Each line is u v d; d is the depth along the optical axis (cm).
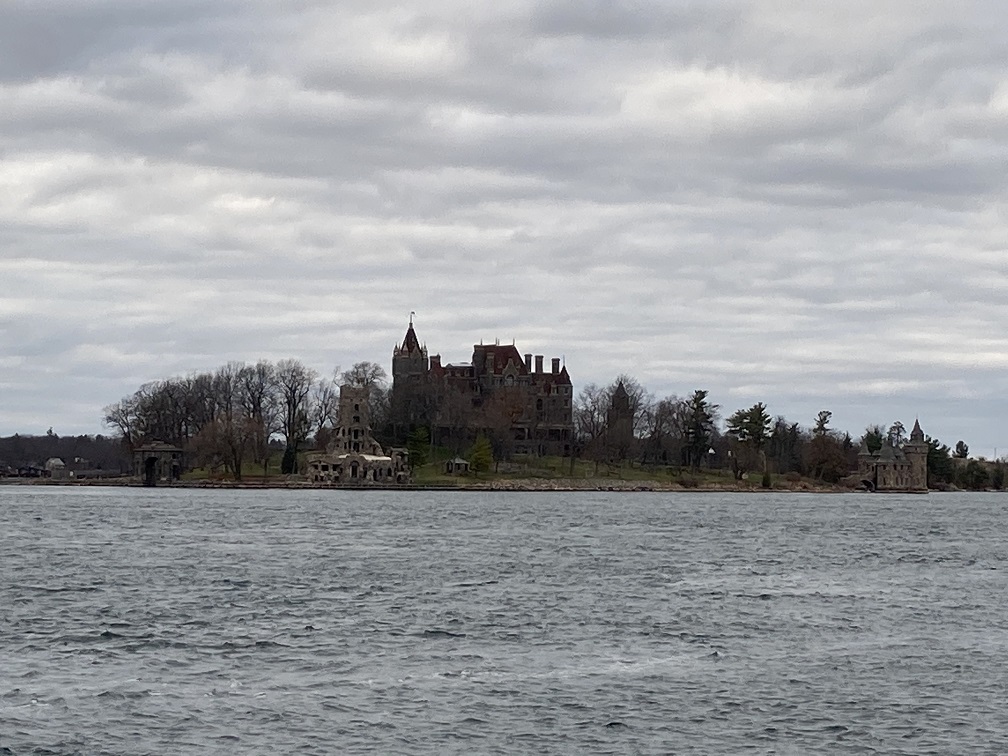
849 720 7000
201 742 6444
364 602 11369
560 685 7731
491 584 13038
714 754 6378
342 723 6806
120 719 6812
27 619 10069
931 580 14188
